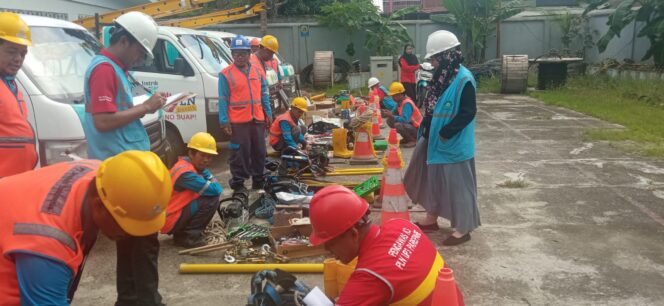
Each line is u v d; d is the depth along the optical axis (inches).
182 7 562.9
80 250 75.6
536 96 641.0
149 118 205.9
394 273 82.7
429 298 84.3
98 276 162.2
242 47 234.1
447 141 178.4
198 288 155.3
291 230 182.4
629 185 253.4
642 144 346.6
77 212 75.4
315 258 172.6
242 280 159.9
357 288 83.3
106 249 181.9
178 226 178.9
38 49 193.2
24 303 71.6
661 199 231.6
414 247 86.7
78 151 173.8
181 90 290.0
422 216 213.8
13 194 75.5
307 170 274.2
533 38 848.9
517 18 844.6
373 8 821.2
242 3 872.9
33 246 70.6
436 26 858.1
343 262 89.3
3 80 137.3
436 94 180.5
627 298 146.7
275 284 98.8
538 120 460.8
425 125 187.3
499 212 218.2
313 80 781.3
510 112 517.0
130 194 72.9
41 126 172.1
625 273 161.9
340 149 327.3
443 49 176.9
